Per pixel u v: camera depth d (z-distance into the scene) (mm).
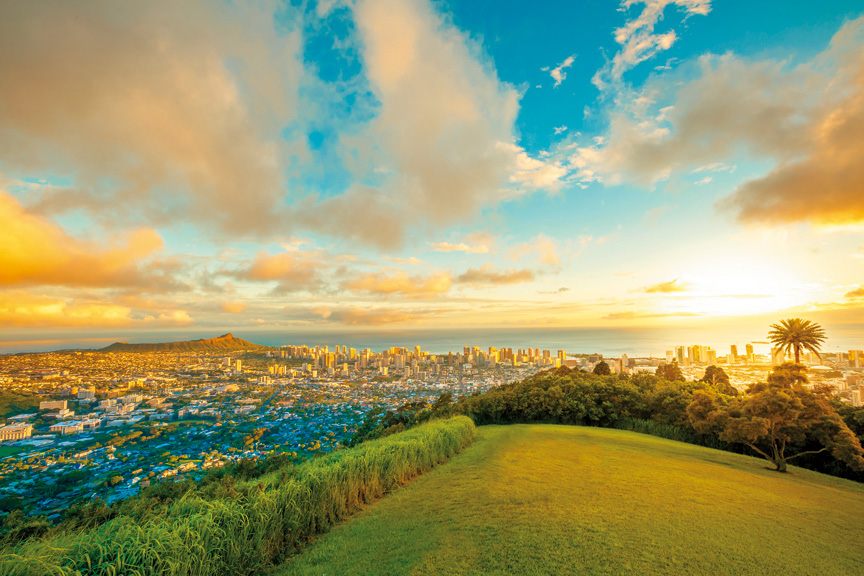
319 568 5961
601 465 12594
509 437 19547
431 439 13312
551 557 5801
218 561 5453
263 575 5910
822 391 19656
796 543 6742
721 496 9508
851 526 8062
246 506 6258
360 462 9305
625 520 7285
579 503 8266
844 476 19328
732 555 6047
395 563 5875
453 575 5387
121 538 4918
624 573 5367
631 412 30922
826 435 16266
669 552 6039
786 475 15453
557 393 32438
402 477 10828
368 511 8477
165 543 4965
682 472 12328
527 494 8930
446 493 9375
